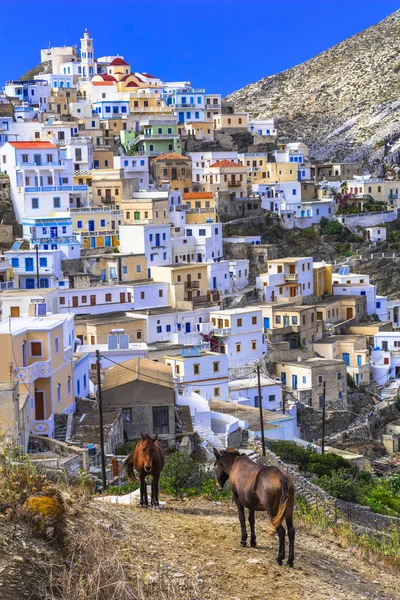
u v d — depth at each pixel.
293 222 160.00
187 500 31.11
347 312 134.00
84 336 103.81
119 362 84.62
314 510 33.09
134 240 127.31
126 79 199.12
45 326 58.66
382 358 121.75
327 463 71.50
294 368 108.44
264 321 122.00
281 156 182.25
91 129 177.12
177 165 162.38
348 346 118.62
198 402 75.62
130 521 24.77
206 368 92.56
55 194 135.88
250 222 153.50
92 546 20.56
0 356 54.75
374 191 179.38
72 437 57.38
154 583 20.25
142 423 66.69
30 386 56.25
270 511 22.48
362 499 56.84
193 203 153.25
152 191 148.75
